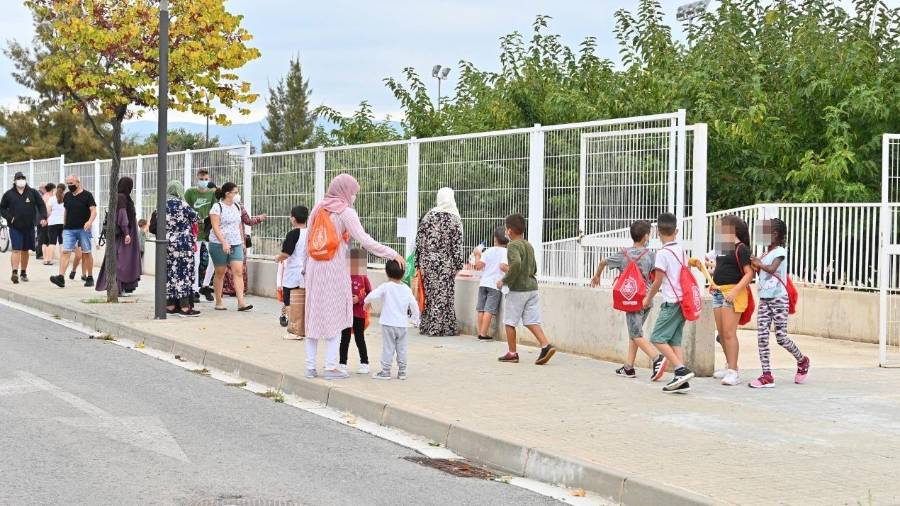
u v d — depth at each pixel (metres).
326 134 32.28
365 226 17.78
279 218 20.33
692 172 11.91
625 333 12.27
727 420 9.00
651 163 12.23
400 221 16.80
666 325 10.55
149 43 17.80
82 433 8.44
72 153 63.41
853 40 22.72
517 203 14.38
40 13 17.70
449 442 8.52
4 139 62.66
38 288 20.72
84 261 21.64
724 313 11.00
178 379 11.49
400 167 16.86
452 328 15.06
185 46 17.88
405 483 7.27
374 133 31.30
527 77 26.12
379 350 13.18
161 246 15.97
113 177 18.11
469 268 15.28
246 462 7.68
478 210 15.09
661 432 8.45
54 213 26.73
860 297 15.90
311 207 19.25
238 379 11.73
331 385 10.43
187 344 13.25
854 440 8.26
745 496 6.53
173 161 24.00
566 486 7.36
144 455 7.77
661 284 10.60
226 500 6.60
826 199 19.89
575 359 12.66
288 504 6.57
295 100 84.19
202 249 19.14
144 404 9.87
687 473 7.11
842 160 19.12
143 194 25.42
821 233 16.53
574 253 13.41
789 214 16.89
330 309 10.74
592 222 13.09
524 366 12.01
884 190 13.05
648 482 6.81
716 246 11.12
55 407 9.48
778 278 11.02
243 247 17.94
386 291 10.88
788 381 11.41
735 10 25.55
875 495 6.59
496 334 14.58
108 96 17.62
